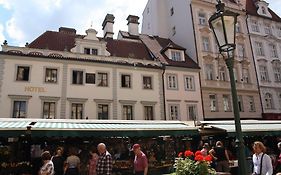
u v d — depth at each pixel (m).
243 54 32.50
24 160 15.51
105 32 31.72
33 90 20.81
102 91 23.03
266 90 32.22
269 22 36.06
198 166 5.50
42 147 16.17
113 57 24.61
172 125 16.75
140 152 7.83
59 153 9.85
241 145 5.24
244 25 33.88
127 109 23.67
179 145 19.06
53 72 21.98
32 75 21.09
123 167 14.19
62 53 22.95
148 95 24.67
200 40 30.47
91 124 14.78
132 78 24.50
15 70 20.70
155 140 18.73
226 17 5.92
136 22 33.56
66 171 9.85
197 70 27.83
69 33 28.08
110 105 22.98
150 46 30.84
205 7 32.34
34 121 14.12
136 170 7.71
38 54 21.94
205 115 26.92
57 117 21.02
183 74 27.08
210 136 19.34
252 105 30.72
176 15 34.75
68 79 22.14
